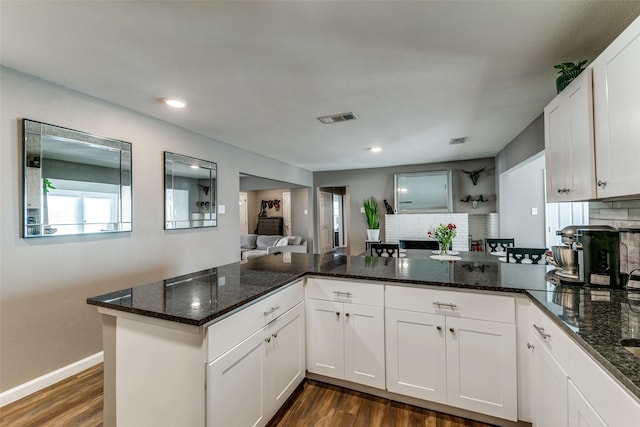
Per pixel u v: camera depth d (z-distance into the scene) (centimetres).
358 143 420
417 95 252
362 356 190
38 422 177
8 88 196
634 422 74
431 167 600
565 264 168
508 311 157
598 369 91
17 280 199
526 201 497
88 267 240
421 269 209
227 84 227
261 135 370
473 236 599
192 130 345
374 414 178
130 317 134
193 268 346
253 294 149
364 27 159
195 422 122
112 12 143
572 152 159
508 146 431
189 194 342
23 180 202
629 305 130
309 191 710
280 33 163
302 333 201
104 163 252
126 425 138
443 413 177
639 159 111
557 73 210
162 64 196
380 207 648
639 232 156
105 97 248
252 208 966
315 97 254
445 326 169
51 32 159
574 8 146
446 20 154
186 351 123
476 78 221
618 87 122
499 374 158
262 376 156
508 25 158
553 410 124
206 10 143
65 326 224
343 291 195
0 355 192
